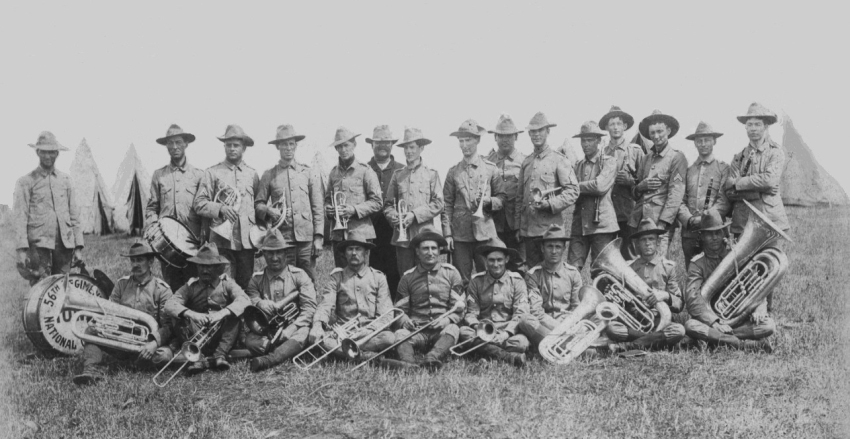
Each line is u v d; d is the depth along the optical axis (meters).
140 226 20.12
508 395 7.18
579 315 8.34
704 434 6.23
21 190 9.97
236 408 7.11
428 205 9.71
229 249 9.60
